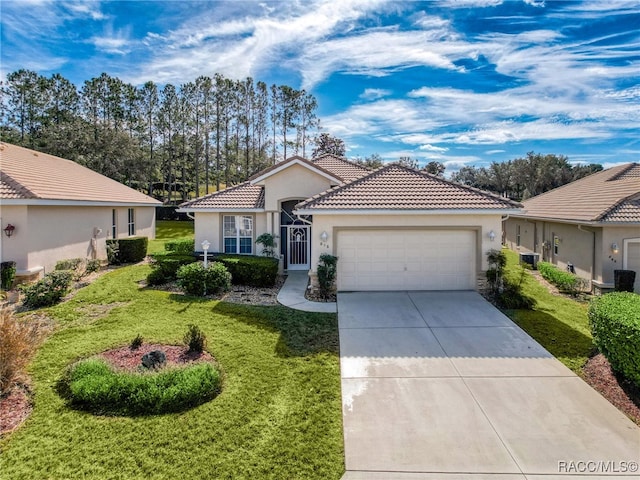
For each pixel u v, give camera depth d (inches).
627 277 574.6
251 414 245.0
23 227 576.4
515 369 313.7
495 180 2556.6
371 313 453.4
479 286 535.8
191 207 717.3
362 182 581.9
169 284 589.9
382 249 544.1
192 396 253.9
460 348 354.6
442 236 541.0
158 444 214.8
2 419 235.8
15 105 1916.8
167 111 1883.6
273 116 2036.2
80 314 439.2
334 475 197.2
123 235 957.8
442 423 241.4
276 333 387.2
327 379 294.5
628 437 227.9
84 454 206.2
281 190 705.0
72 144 1549.0
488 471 201.2
